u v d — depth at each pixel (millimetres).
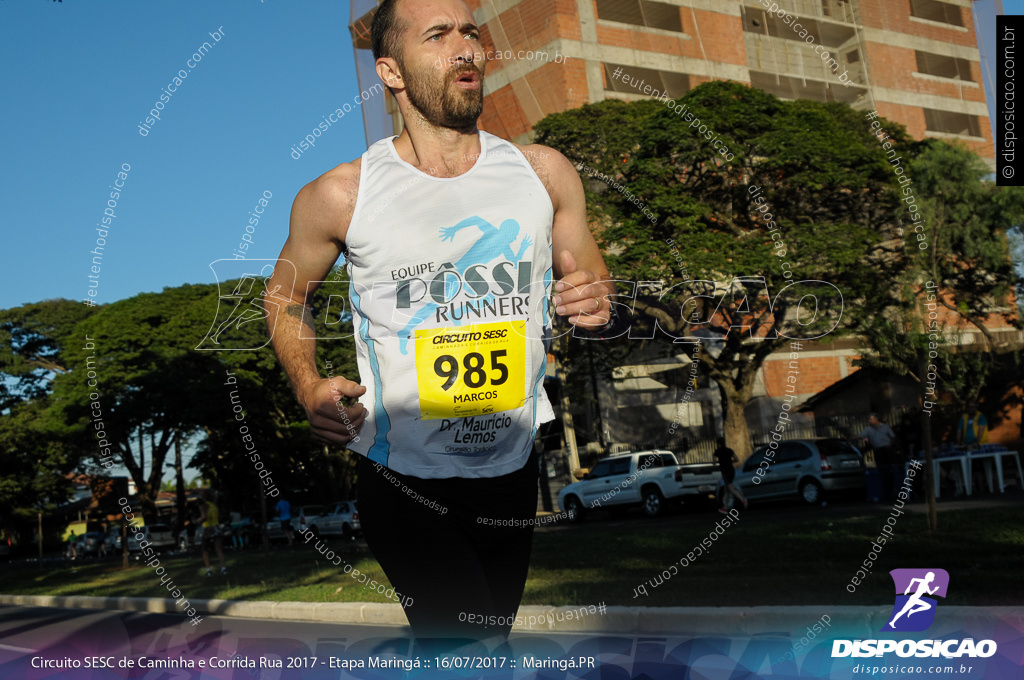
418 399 1580
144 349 25297
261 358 17281
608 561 6359
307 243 1600
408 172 1558
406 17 1531
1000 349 12344
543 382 1685
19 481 36031
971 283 12109
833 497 12062
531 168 1607
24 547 46250
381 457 1612
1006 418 13594
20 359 36594
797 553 6105
